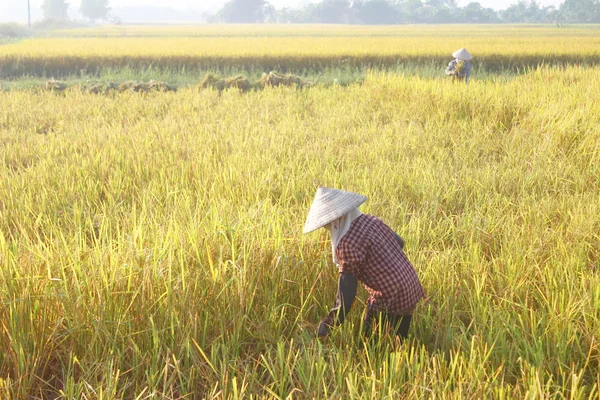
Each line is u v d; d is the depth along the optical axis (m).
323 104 13.34
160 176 7.14
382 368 3.18
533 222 5.59
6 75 26.86
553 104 9.91
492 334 3.54
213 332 3.60
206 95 15.30
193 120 11.37
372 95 13.72
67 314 3.46
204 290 3.65
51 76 27.41
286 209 5.43
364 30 103.69
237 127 10.29
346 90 15.98
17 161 8.36
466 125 9.97
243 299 3.66
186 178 6.99
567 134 8.31
